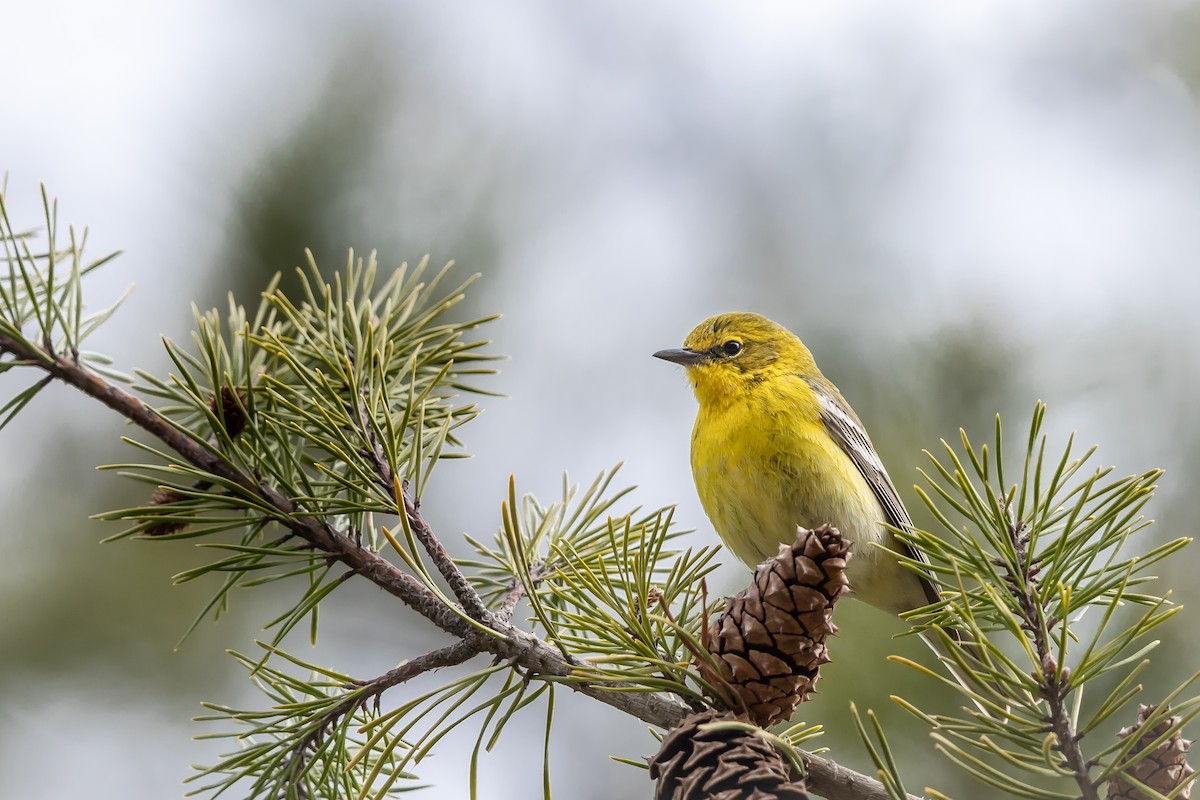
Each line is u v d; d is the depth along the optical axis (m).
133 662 11.88
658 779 5.82
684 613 6.93
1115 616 10.18
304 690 6.39
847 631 10.48
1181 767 5.59
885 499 11.03
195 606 12.01
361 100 12.38
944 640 5.33
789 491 10.89
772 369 11.60
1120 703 5.15
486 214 13.06
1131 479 5.66
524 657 6.36
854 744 10.02
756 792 5.42
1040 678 5.28
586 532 7.72
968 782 9.91
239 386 7.22
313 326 7.92
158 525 6.87
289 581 12.54
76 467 11.88
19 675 11.67
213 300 11.89
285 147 12.07
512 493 5.98
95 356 7.05
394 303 7.85
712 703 6.07
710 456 11.24
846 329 13.66
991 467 11.25
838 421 11.15
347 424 6.81
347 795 6.49
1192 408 11.51
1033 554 5.93
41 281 7.36
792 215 15.55
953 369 11.93
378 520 8.28
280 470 6.90
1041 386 11.73
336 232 12.15
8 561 11.69
